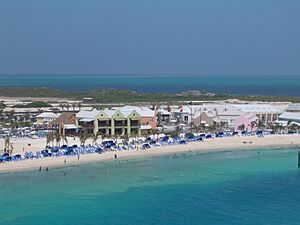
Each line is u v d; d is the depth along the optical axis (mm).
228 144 183125
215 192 111625
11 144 161500
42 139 179625
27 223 88938
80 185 116500
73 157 149125
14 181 119438
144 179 123875
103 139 178625
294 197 107625
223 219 92000
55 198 104875
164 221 90688
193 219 92000
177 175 129250
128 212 95938
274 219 92125
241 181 122938
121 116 190500
